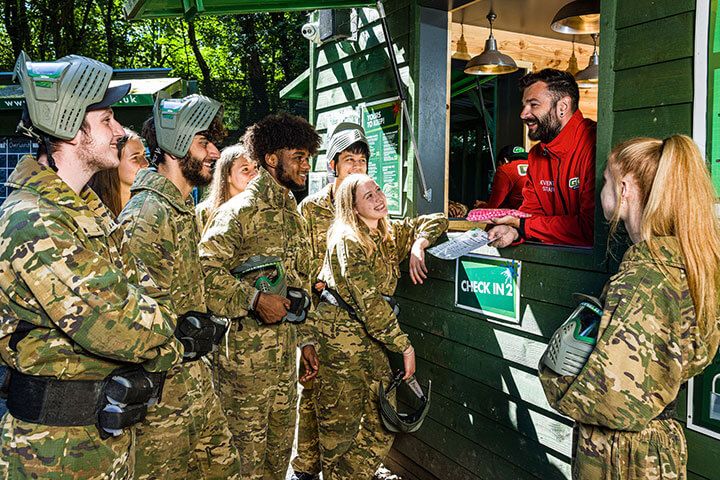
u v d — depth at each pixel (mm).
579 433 1855
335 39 4543
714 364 2016
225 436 2695
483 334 3213
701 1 2076
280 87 17422
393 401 3529
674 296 1650
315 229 3951
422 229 3586
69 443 1770
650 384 1637
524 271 2914
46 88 1758
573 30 3951
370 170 4371
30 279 1672
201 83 17844
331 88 4914
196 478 2682
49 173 1801
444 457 3572
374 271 3377
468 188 8219
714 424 2023
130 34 20297
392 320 3234
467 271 3318
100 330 1726
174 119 2592
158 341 1865
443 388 3555
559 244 2846
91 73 1826
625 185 1802
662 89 2217
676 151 1712
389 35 3785
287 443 3332
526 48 5668
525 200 3354
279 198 3234
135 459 2322
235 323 3037
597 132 2480
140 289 1948
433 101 3867
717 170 2039
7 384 1824
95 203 2027
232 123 17344
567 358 1779
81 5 18672
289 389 3240
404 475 4016
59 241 1703
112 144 1930
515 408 3018
